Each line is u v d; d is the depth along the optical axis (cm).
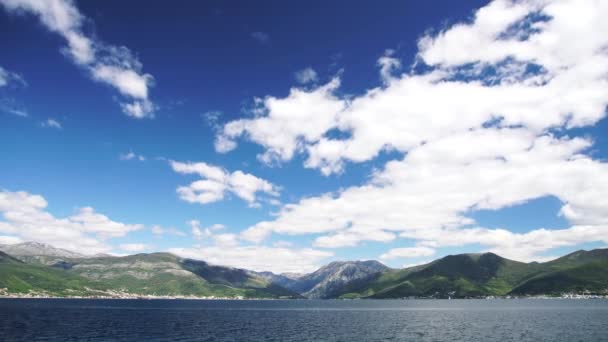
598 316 19875
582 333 12375
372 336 12262
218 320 19388
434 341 10906
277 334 12888
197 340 11144
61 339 10706
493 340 10988
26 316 18862
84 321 16912
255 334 12850
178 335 12312
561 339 11019
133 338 11338
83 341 10425
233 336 12256
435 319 19562
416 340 11144
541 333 12494
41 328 13375
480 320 18350
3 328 13038
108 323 16238
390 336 12200
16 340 10356
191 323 17162
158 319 19388
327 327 15475
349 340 11269
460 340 11050
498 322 17038
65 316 19788
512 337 11606
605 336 11588
